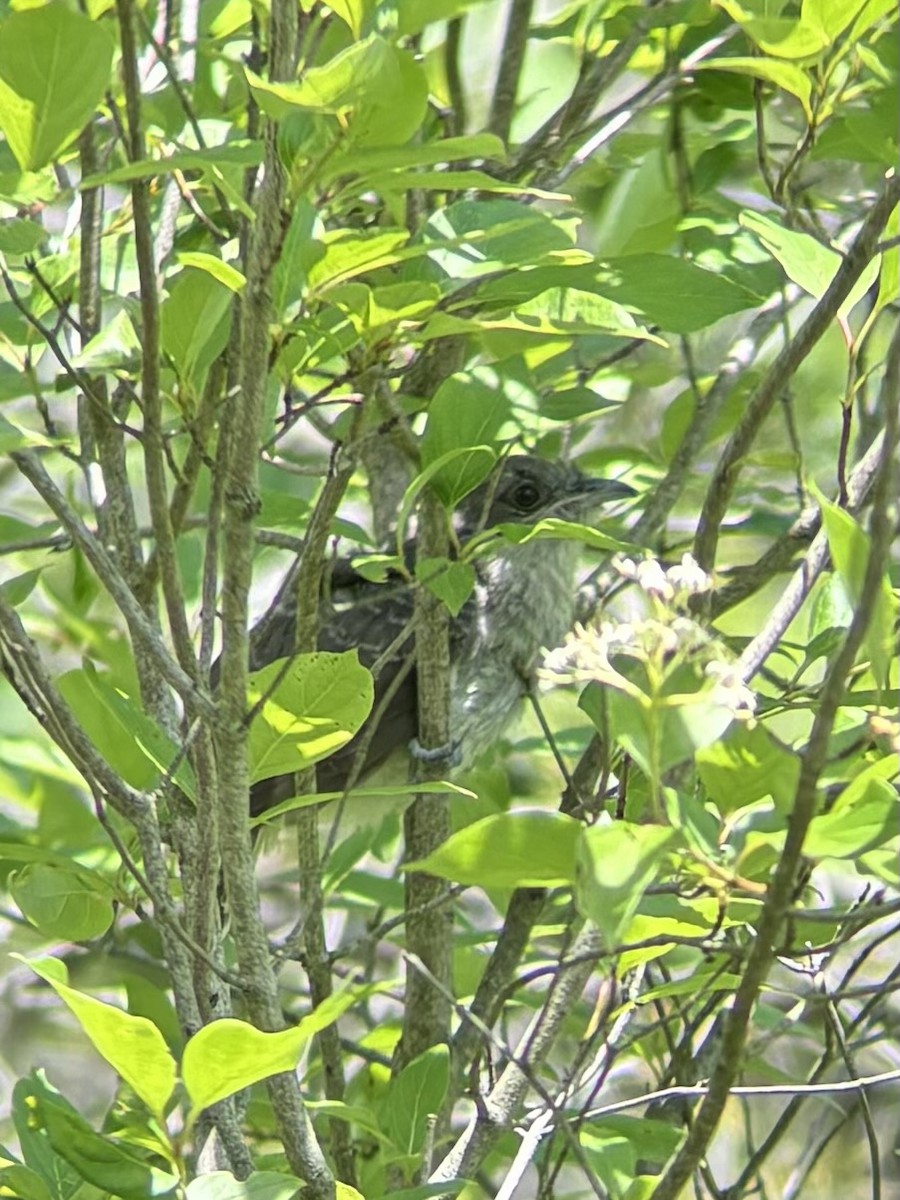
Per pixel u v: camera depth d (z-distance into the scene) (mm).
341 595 11781
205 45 10000
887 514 4902
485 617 11750
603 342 11016
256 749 6996
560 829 5586
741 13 7465
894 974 7301
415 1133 8391
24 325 8039
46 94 6488
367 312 6836
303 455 13008
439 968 9531
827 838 5320
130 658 11273
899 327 5004
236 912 6625
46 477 6699
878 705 5848
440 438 8148
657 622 5504
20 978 13859
